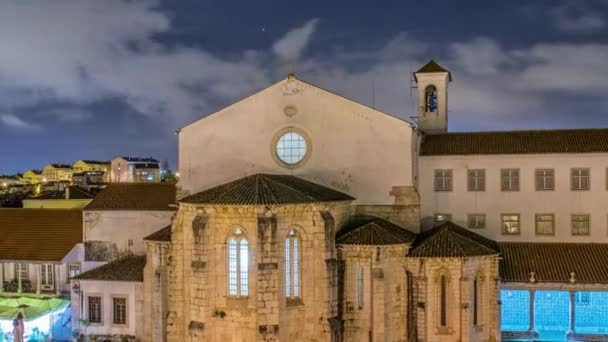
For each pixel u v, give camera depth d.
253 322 46.53
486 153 60.72
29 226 69.44
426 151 62.16
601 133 61.94
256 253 46.25
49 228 68.94
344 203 54.28
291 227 48.28
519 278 55.59
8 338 56.59
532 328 55.66
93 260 66.00
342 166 57.25
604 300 57.00
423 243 52.25
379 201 56.56
